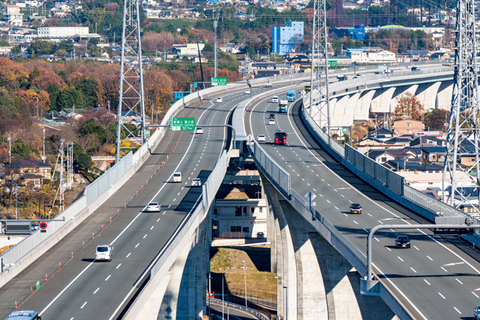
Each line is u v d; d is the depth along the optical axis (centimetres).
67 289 11794
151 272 11906
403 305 9806
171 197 18375
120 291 11638
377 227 10606
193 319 17688
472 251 12850
